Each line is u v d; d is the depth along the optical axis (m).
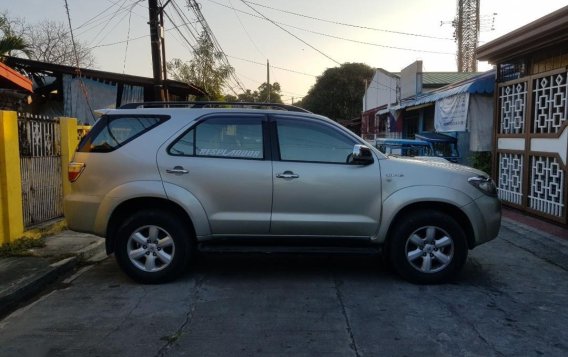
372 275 6.28
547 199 9.48
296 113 6.04
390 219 5.80
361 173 5.81
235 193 5.79
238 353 4.10
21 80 12.44
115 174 5.82
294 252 5.78
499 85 11.30
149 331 4.55
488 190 5.97
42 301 5.41
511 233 8.66
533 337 4.45
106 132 5.98
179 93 21.45
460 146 14.66
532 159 9.98
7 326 4.72
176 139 5.89
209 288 5.76
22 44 16.80
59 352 4.13
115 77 17.14
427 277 5.86
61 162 9.64
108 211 5.80
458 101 13.30
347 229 5.84
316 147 5.93
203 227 5.80
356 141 5.95
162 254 5.85
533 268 6.66
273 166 5.82
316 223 5.81
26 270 6.12
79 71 16.53
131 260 5.84
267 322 4.75
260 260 6.98
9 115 7.50
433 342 4.32
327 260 6.99
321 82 55.88
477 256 7.26
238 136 5.94
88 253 7.23
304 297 5.45
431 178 5.84
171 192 5.75
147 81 17.27
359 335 4.45
